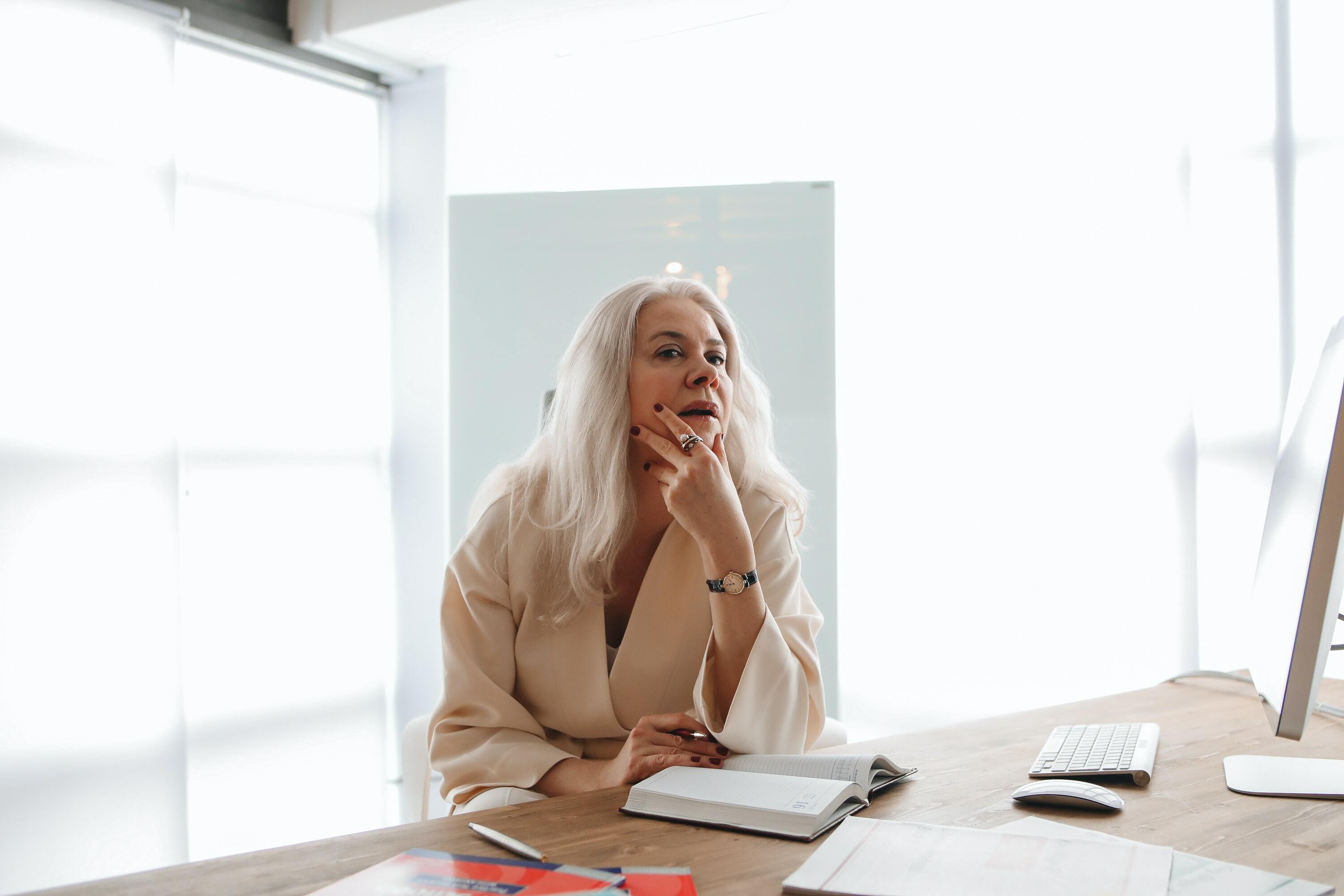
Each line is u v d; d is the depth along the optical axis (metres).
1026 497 3.19
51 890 0.82
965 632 3.28
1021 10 3.20
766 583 1.50
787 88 3.48
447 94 3.58
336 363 3.50
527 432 3.34
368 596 3.55
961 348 3.30
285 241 3.36
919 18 3.32
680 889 0.79
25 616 2.57
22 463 2.57
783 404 3.21
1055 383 3.15
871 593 3.45
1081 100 3.12
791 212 3.23
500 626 1.46
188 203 3.07
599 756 1.45
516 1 3.09
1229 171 2.91
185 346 3.02
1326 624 0.88
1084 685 3.09
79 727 2.66
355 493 3.54
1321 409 0.97
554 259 3.34
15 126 2.59
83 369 2.71
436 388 3.58
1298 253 2.82
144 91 2.88
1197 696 1.65
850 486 3.49
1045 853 0.83
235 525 3.16
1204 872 0.79
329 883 0.83
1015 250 3.22
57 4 2.68
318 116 3.48
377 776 3.53
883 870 0.81
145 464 2.84
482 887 0.78
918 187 3.37
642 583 1.54
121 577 2.77
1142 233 3.03
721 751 1.23
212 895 0.80
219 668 3.09
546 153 3.65
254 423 3.23
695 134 3.55
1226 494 2.91
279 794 3.24
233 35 3.16
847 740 1.78
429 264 3.60
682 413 1.46
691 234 3.27
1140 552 3.01
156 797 2.81
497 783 1.30
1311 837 0.91
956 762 1.21
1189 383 2.95
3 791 2.51
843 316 3.50
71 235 2.70
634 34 3.36
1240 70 2.90
